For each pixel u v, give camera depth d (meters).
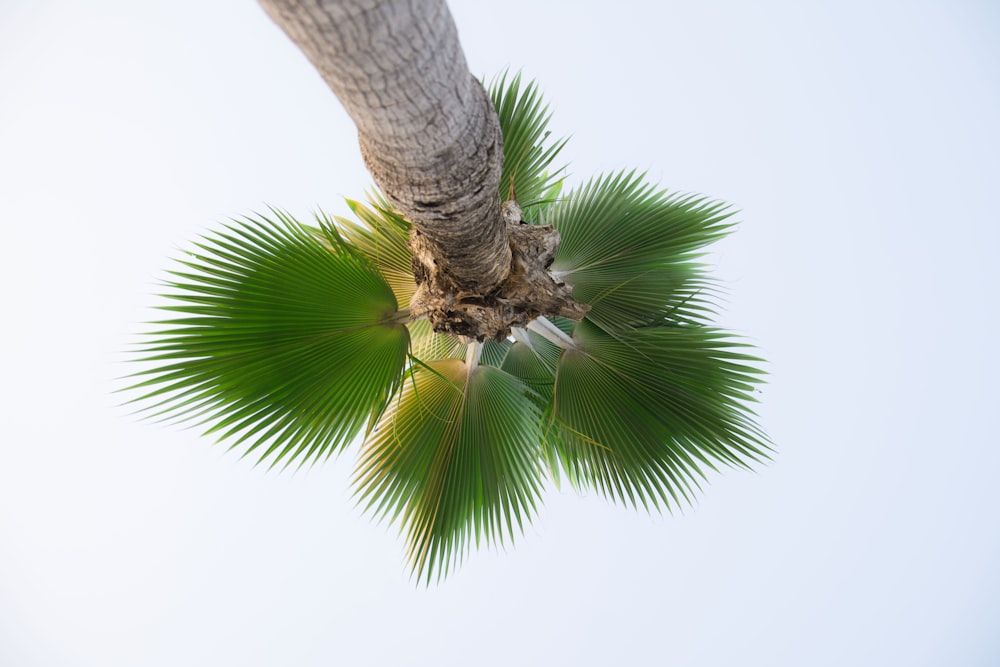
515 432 3.17
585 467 3.32
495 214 1.97
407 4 0.93
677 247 3.42
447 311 2.63
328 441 2.61
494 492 3.03
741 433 2.99
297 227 2.50
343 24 0.91
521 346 3.71
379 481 2.90
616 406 3.16
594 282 3.40
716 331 3.09
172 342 2.28
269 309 2.39
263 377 2.42
